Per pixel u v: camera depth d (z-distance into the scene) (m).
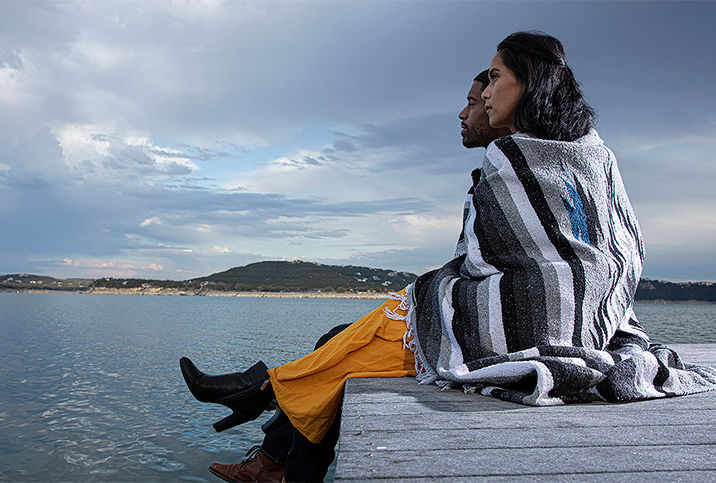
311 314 70.50
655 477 0.86
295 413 1.92
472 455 1.00
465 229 1.93
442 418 1.33
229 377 2.08
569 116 1.73
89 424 7.91
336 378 1.98
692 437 1.13
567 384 1.48
